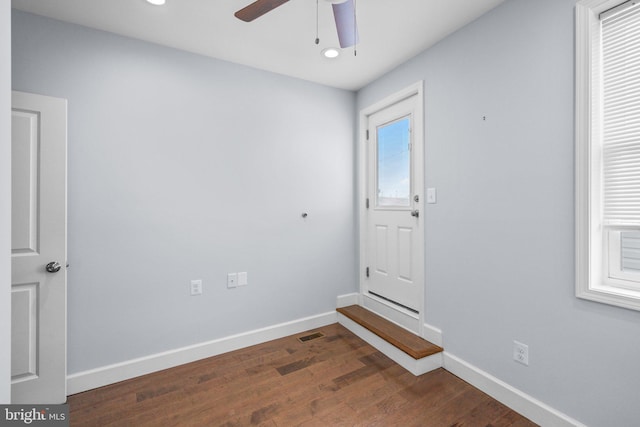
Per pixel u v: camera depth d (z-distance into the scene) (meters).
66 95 1.94
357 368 2.22
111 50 2.08
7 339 0.88
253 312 2.63
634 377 1.33
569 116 1.52
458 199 2.10
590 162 1.45
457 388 1.97
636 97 1.37
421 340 2.32
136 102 2.15
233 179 2.52
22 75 1.84
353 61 2.52
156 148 2.22
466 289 2.05
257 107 2.63
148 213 2.20
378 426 1.65
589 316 1.46
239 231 2.55
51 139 1.79
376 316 2.84
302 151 2.86
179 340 2.31
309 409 1.78
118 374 2.07
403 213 2.65
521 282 1.73
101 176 2.04
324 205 3.00
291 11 1.87
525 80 1.70
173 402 1.85
